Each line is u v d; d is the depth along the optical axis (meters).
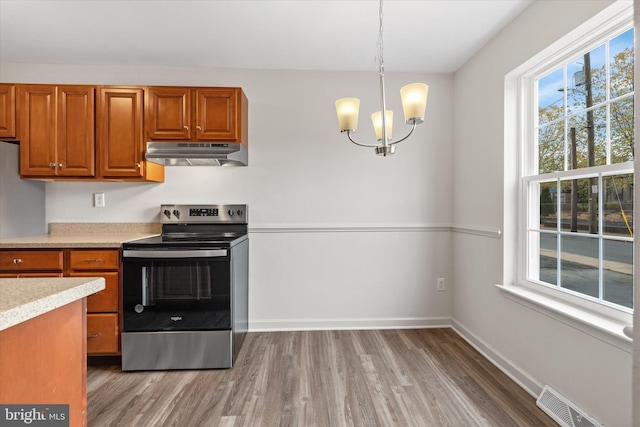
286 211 3.06
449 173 3.15
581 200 1.80
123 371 2.30
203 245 2.33
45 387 0.85
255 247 3.05
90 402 1.92
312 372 2.26
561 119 1.96
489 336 2.49
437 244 3.15
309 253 3.08
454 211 3.11
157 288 2.31
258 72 3.03
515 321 2.17
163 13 2.18
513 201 2.31
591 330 1.57
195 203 3.00
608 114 1.64
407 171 3.12
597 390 1.55
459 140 3.00
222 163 2.86
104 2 2.07
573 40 1.80
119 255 2.33
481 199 2.62
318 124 3.06
